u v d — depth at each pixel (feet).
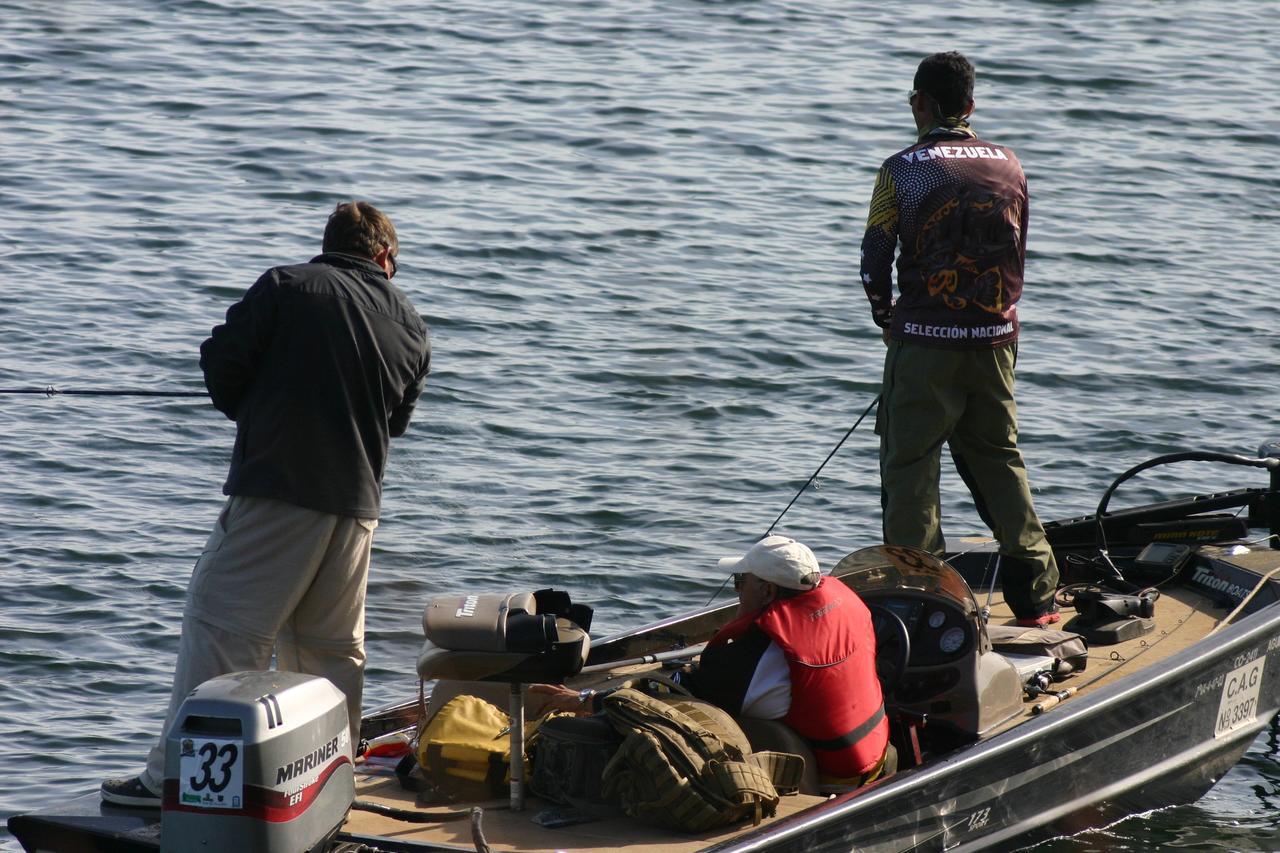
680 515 112.88
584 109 229.86
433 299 156.87
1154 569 87.15
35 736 80.33
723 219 186.80
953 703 64.85
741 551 107.34
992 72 256.93
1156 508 91.91
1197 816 75.77
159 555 102.58
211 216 178.81
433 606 54.80
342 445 55.36
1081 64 263.08
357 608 57.93
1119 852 71.00
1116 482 89.30
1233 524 91.97
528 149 211.00
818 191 199.21
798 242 180.14
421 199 188.65
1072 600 83.30
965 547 86.89
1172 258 177.17
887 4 302.25
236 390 55.47
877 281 74.02
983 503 77.15
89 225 172.76
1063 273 171.12
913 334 73.15
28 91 225.56
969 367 73.15
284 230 175.73
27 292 151.53
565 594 58.23
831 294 163.63
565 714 61.93
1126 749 69.92
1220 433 130.62
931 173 71.61
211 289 156.35
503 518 111.24
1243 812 76.69
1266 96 248.52
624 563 104.94
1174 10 304.50
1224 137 226.58
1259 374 144.05
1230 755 77.20
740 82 247.70
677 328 152.25
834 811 55.26
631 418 131.54
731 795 54.65
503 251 172.24
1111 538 91.71
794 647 58.95
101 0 280.51
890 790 57.57
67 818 54.13
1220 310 161.17
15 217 173.58
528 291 160.97
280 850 48.32
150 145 204.23
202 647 54.90
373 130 215.51
